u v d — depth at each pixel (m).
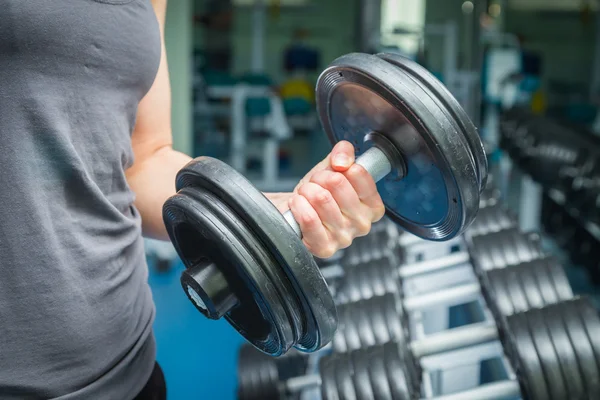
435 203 0.67
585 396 1.19
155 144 0.78
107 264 0.63
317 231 0.60
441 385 1.64
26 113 0.56
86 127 0.60
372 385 1.20
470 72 4.23
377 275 1.77
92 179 0.62
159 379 0.79
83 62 0.58
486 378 2.02
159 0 0.80
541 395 1.18
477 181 0.63
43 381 0.60
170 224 0.63
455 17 6.54
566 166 2.81
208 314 0.61
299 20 7.53
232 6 6.95
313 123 6.95
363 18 4.82
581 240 3.12
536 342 1.21
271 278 0.56
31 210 0.57
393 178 0.68
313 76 7.28
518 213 3.75
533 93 5.72
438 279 2.00
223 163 0.59
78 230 0.60
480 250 1.66
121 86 0.63
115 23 0.60
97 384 0.64
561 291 1.41
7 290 0.57
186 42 3.24
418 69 0.64
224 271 0.60
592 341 1.20
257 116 5.07
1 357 0.58
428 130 0.60
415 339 1.74
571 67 7.35
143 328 0.71
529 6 7.23
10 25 0.54
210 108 5.92
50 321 0.59
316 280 0.56
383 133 0.66
